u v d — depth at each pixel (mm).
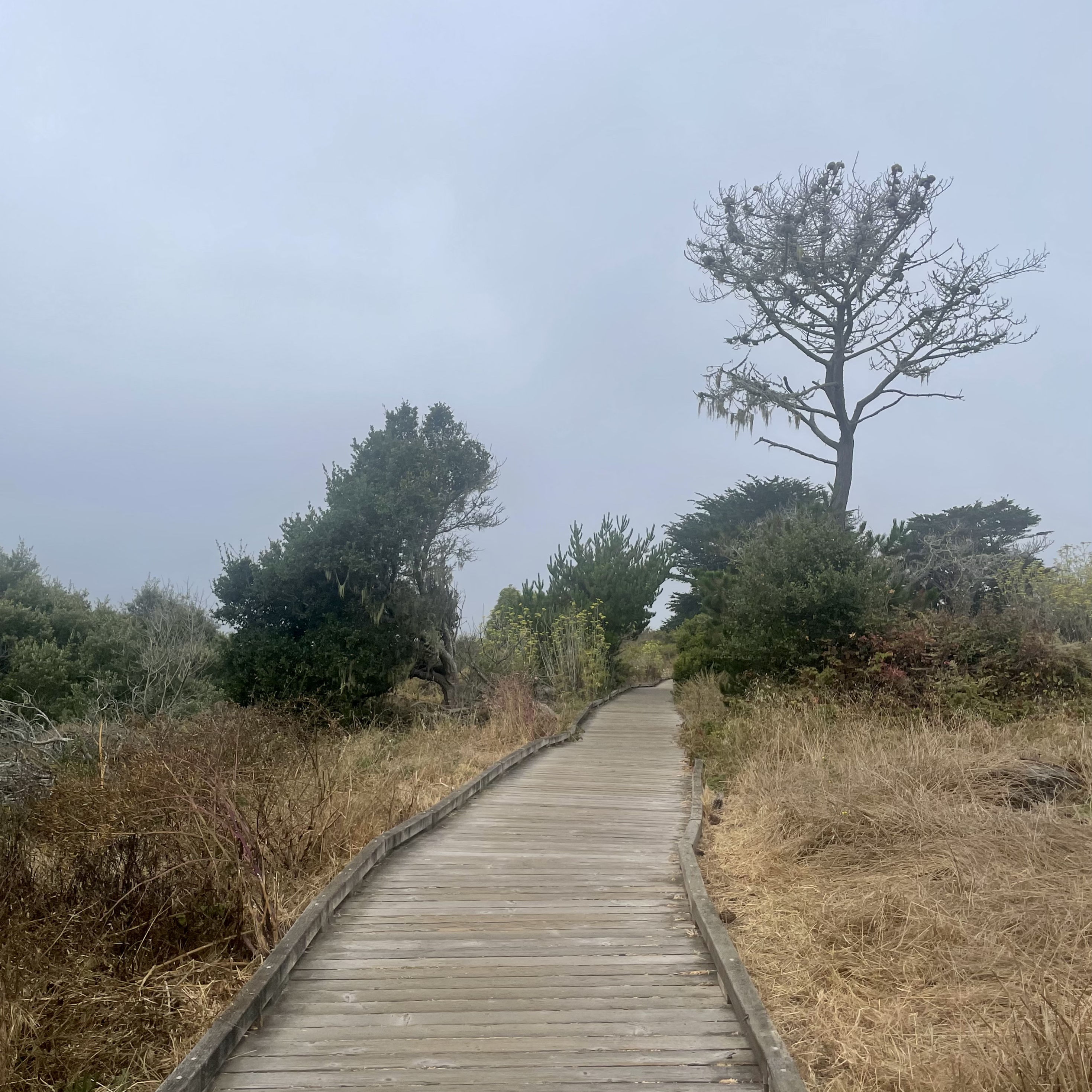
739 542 21531
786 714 11602
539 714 16391
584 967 4906
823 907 5590
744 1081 3648
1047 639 13312
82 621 23125
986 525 33812
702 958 5039
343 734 14992
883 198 22562
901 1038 4023
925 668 12906
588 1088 3590
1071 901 5289
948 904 5422
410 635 18391
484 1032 4098
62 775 9172
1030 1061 3480
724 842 7633
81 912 5523
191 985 4879
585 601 25766
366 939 5352
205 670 21969
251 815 6566
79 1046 4328
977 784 7855
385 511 17922
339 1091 3576
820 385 24000
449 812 9125
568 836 8117
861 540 16062
